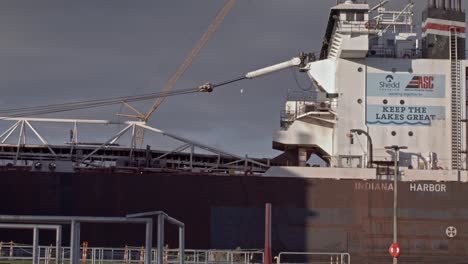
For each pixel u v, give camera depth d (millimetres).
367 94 76000
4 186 71500
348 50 74625
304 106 77312
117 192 71625
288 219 71625
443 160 75625
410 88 76125
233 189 71812
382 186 71875
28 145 77562
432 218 71688
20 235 68438
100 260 61875
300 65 80188
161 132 77188
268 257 38719
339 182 71938
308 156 79875
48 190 71562
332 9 75750
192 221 71562
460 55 77438
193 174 72062
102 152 77750
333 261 70500
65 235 67750
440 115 76062
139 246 69812
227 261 63438
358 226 71562
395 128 75625
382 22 77312
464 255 71500
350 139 75375
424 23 78125
